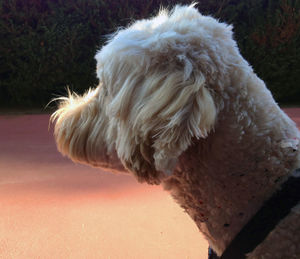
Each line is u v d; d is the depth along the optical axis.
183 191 1.40
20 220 3.50
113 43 1.23
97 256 2.92
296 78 11.41
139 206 3.78
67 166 5.08
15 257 2.92
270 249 1.24
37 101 11.18
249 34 10.91
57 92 11.02
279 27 10.81
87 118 1.38
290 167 1.27
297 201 1.23
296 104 11.59
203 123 1.07
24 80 10.62
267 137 1.25
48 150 5.98
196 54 1.14
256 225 1.25
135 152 1.15
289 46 11.04
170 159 1.09
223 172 1.27
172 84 1.08
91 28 10.34
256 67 11.14
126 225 3.39
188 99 1.07
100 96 1.36
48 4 10.09
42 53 10.19
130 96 1.13
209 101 1.09
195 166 1.31
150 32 1.23
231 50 1.27
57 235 3.23
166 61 1.12
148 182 1.20
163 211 3.66
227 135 1.23
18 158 5.53
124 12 9.99
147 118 1.08
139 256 2.92
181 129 1.07
